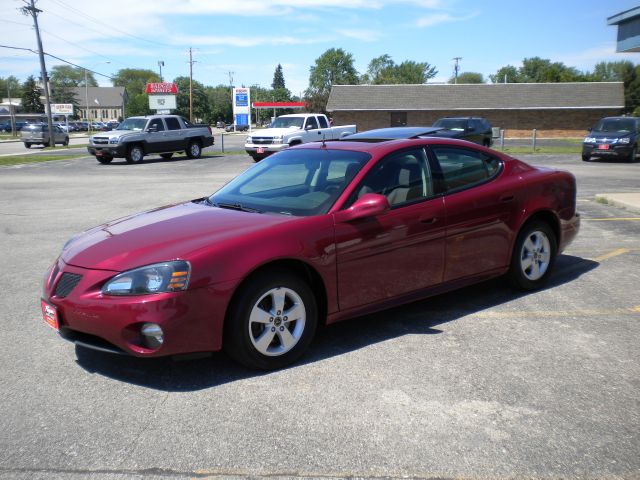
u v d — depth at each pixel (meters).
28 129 39.38
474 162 5.04
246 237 3.70
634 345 4.17
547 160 22.17
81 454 2.87
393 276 4.34
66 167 22.06
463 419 3.16
